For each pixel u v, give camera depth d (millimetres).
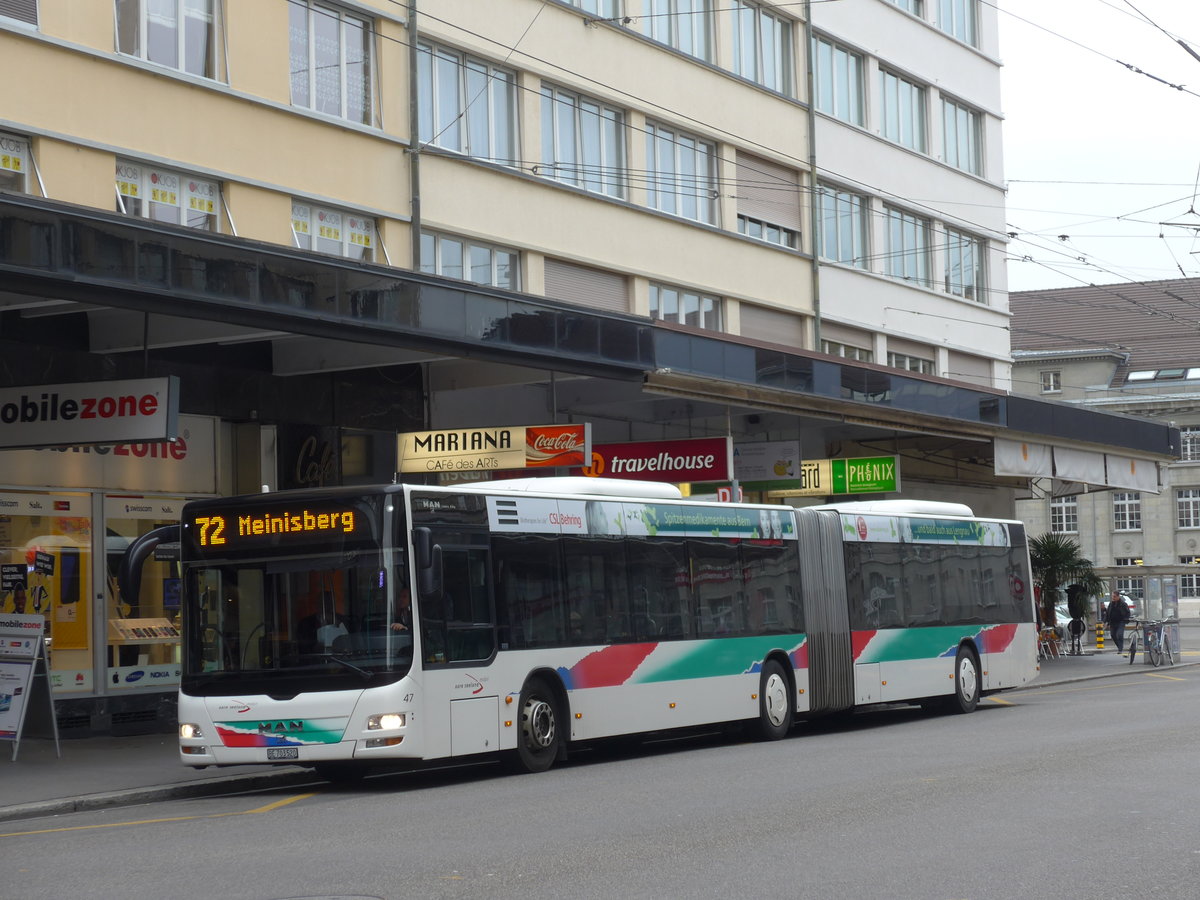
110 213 15359
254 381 21609
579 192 27109
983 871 8664
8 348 18344
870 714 24906
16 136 18203
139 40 19625
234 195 20688
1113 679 33250
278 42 21453
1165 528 81812
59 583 19359
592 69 27672
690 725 17859
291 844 10359
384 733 14008
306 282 17578
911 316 38156
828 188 35406
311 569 14477
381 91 23125
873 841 9781
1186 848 9398
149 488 20484
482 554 15312
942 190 39844
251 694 14359
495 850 9727
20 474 18969
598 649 16625
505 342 20594
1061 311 83562
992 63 42688
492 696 15109
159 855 10062
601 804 12172
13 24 17906
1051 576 42250
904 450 37312
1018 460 34688
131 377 19859
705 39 31375
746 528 19422
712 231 30766
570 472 25344
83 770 16000
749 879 8500
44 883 9039
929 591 23094
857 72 37094
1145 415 80312
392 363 21219
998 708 24422
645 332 23312
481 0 25156
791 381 26766
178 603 20953
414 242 23359
